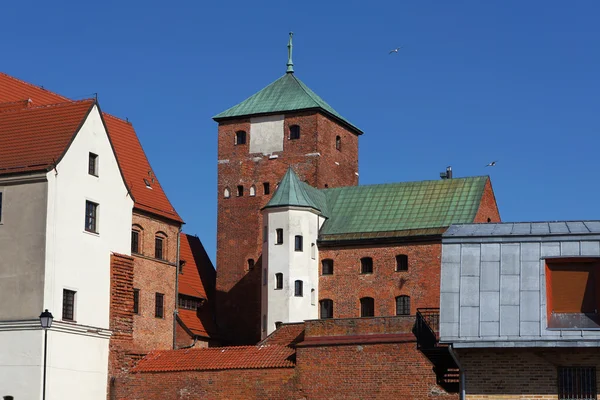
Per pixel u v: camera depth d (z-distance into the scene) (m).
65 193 66.81
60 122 69.06
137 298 77.88
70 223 67.19
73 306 67.06
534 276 38.72
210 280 94.25
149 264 79.56
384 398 58.03
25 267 65.06
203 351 66.94
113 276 70.81
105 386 68.50
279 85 97.56
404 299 83.81
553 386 38.62
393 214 87.50
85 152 69.12
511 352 39.09
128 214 73.50
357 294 85.38
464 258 39.50
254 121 95.56
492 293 38.78
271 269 86.00
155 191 82.69
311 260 86.31
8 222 66.00
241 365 63.41
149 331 79.00
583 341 37.47
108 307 70.12
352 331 60.22
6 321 64.81
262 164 94.56
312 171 92.69
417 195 88.75
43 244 64.88
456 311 38.84
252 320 91.12
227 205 95.06
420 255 83.81
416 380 57.34
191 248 94.00
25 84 82.50
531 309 38.28
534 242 39.25
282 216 86.25
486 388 39.06
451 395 56.31
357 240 85.94
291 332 68.31
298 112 93.88
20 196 66.00
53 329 64.56
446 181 89.06
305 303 85.06
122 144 83.50
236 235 94.00
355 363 59.34
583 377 38.53
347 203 90.31
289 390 61.31
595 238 38.75
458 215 85.31
